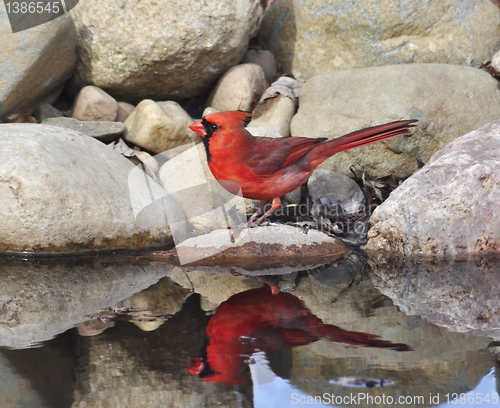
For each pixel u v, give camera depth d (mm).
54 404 2828
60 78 7898
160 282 4969
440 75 7531
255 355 3369
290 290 4734
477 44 8398
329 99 7812
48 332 3756
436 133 7262
